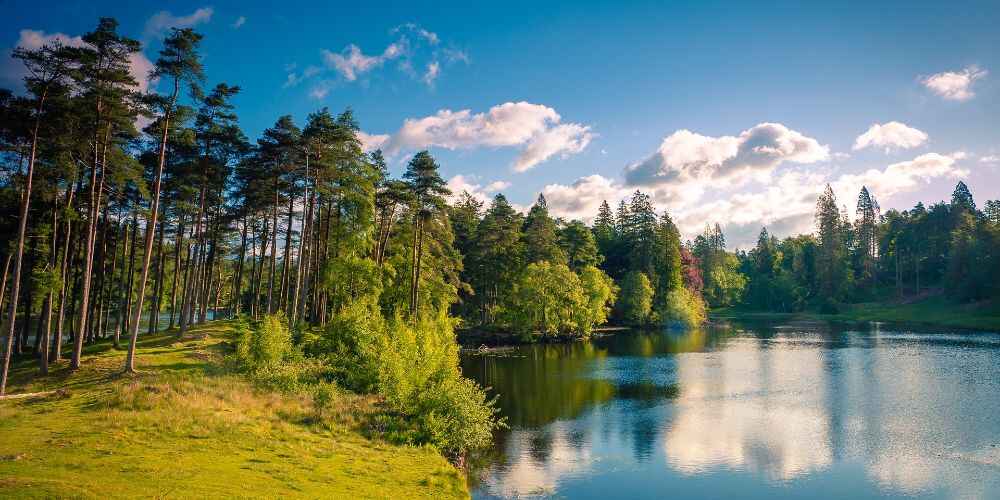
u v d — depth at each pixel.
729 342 67.38
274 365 29.48
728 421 29.62
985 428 26.89
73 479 12.38
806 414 30.69
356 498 14.41
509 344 68.00
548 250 83.62
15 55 24.75
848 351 55.38
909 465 22.47
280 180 41.75
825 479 21.20
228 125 39.47
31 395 23.58
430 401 24.22
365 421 23.66
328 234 48.41
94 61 26.75
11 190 31.34
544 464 23.06
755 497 19.61
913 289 113.88
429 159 48.62
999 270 85.88
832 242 119.94
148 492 12.09
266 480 14.45
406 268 54.41
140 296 28.00
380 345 31.44
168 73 28.41
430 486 16.84
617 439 26.66
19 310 41.62
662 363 50.47
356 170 44.88
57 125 27.56
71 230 37.72
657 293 97.44
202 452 16.19
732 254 161.25
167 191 39.00
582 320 74.38
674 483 20.91
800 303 122.19
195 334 40.03
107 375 27.11
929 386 36.69
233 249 51.25
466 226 81.62
